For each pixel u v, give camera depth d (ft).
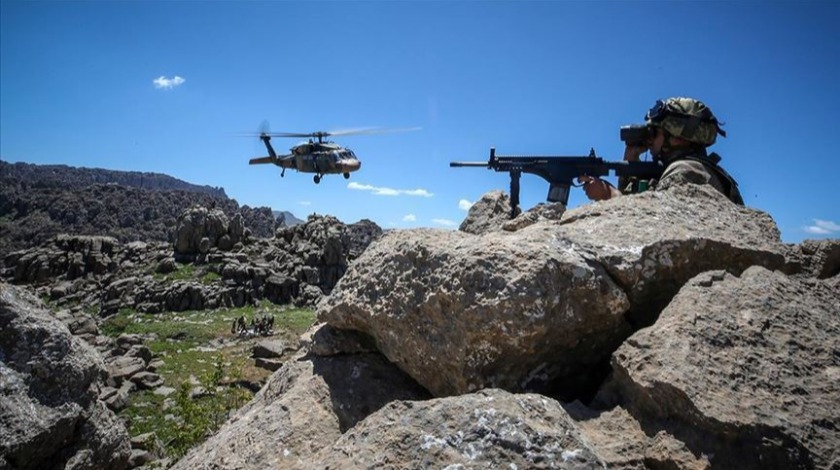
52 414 24.02
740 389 10.14
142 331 194.18
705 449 9.55
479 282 12.49
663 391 10.34
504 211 24.16
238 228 310.45
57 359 25.00
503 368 12.59
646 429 10.57
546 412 10.28
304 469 10.48
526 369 12.78
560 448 9.50
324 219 320.50
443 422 10.08
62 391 24.88
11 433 22.48
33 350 24.73
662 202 15.47
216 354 159.12
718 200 16.06
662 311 12.32
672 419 10.30
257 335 187.01
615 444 10.33
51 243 321.52
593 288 12.38
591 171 18.34
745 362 10.64
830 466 9.07
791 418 9.64
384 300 14.38
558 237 13.60
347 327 15.90
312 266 286.87
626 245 13.34
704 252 13.50
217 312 230.48
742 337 11.12
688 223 14.46
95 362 26.68
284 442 13.02
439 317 13.01
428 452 9.57
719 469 9.33
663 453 9.83
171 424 98.89
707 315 11.53
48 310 27.40
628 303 12.70
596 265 12.87
